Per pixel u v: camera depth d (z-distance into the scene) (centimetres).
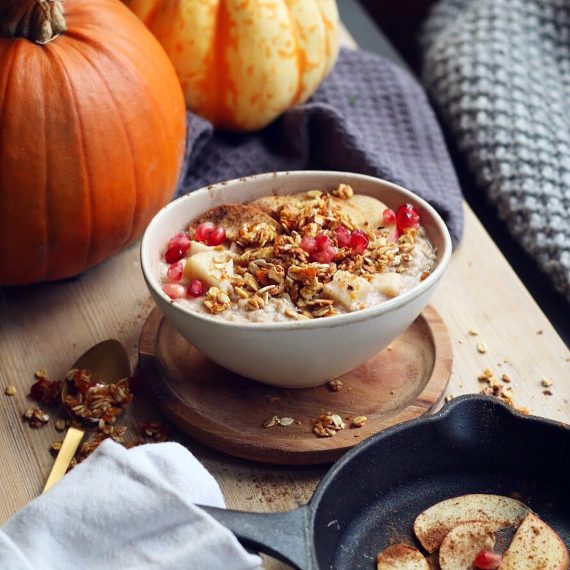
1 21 81
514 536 72
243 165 97
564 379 82
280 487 77
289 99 97
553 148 100
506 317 86
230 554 68
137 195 85
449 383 82
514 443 75
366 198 82
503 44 108
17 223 82
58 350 84
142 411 81
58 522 69
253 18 93
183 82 96
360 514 74
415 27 144
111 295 88
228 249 80
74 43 82
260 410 79
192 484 72
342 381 81
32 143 81
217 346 75
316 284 76
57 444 78
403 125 101
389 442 74
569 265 92
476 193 105
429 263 78
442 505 74
